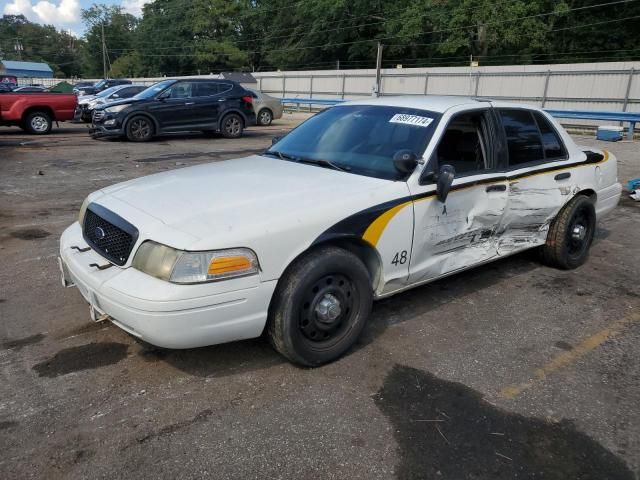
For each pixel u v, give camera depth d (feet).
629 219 24.18
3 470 8.01
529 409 9.79
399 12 139.74
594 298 14.97
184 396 9.91
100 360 11.06
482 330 12.84
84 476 7.95
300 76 120.37
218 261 9.25
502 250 14.85
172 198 10.82
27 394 9.85
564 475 8.21
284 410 9.57
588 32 114.52
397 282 12.14
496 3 116.16
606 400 10.15
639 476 8.23
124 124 45.37
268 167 13.05
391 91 103.30
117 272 9.86
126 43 285.43
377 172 12.26
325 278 10.63
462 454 8.59
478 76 89.20
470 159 13.39
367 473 8.14
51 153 38.40
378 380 10.59
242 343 11.84
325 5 150.00
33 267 16.11
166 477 7.96
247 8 201.67
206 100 48.96
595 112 60.03
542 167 15.15
